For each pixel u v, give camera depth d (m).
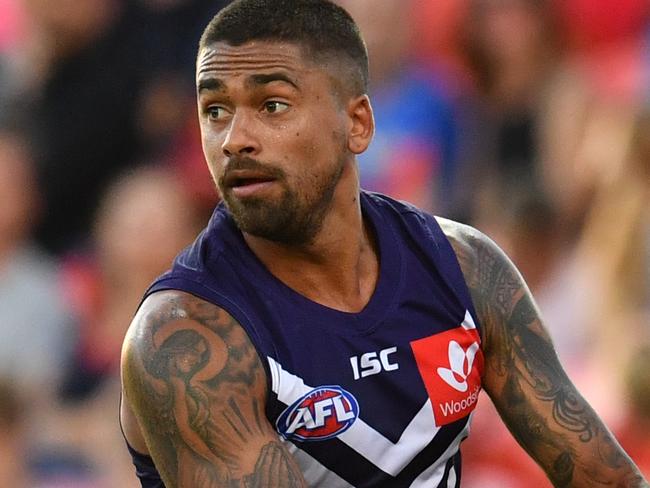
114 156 29.44
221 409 12.24
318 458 12.68
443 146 27.73
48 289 25.27
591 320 22.03
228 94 12.38
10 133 29.80
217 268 12.84
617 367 20.16
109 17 30.03
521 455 20.45
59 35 29.73
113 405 22.38
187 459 12.25
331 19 12.79
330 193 12.76
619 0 28.95
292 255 12.88
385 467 12.84
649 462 18.77
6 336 24.69
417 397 12.89
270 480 12.13
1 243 25.56
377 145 27.77
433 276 13.36
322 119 12.59
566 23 28.91
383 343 12.88
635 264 22.22
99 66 29.70
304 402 12.55
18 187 25.81
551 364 13.73
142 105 29.67
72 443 22.17
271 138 12.37
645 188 22.69
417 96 28.06
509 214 24.45
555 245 23.73
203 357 12.33
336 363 12.70
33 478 21.73
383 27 28.41
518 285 13.81
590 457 13.54
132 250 24.00
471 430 20.89
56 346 24.94
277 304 12.75
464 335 13.28
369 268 13.28
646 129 22.94
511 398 13.66
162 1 30.22
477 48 28.12
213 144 12.48
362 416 12.71
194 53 30.00
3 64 31.28
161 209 24.22
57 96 29.70
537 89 28.08
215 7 30.33
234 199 12.47
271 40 12.40
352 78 12.88
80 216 29.22
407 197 27.02
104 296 24.67
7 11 32.38
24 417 21.69
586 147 25.34
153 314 12.57
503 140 27.64
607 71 27.98
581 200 24.17
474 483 20.69
